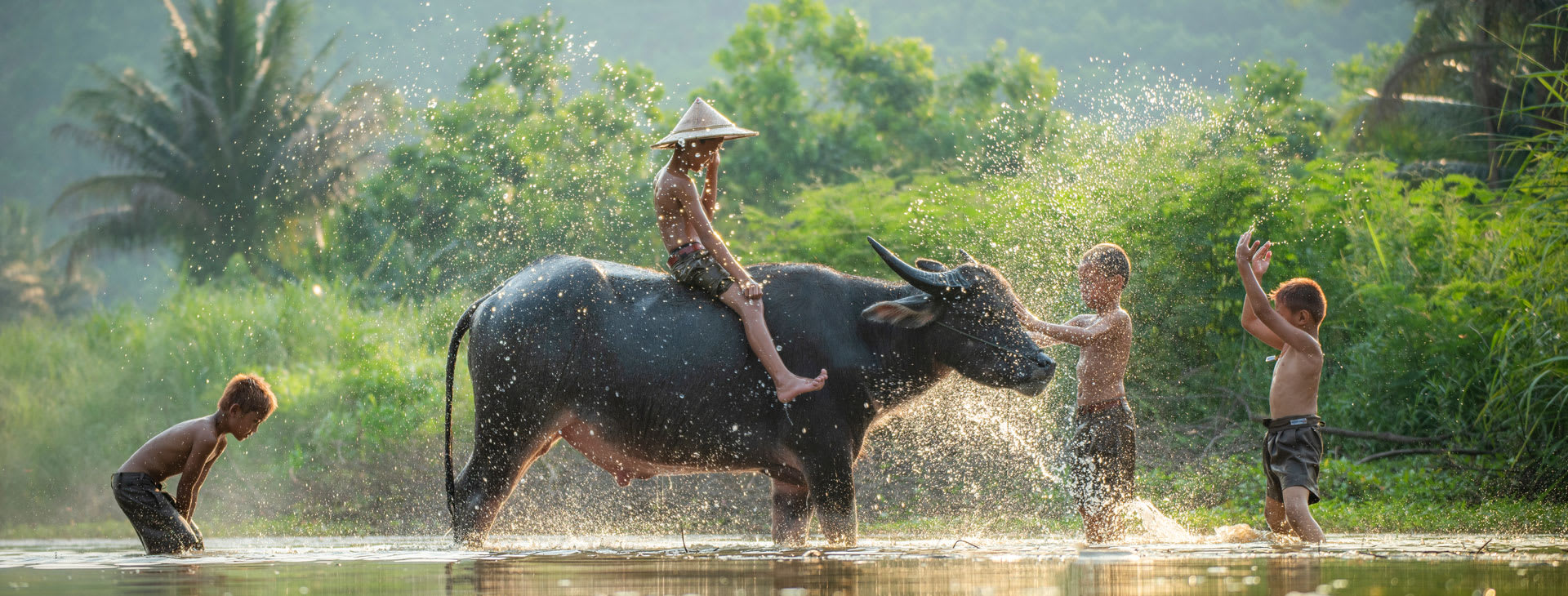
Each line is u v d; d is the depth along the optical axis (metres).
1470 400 37.47
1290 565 14.50
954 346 22.36
